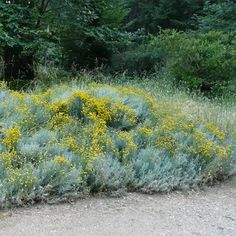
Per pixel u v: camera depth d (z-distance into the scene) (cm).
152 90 993
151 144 602
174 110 774
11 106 614
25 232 412
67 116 618
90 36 1288
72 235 416
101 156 530
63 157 505
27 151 513
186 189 564
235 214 508
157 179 546
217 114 807
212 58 1177
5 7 1075
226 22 1534
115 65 1384
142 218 469
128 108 666
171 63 1248
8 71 1205
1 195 443
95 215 463
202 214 499
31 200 464
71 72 1223
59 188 480
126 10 1455
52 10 1220
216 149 621
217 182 611
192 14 2050
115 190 519
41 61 1264
